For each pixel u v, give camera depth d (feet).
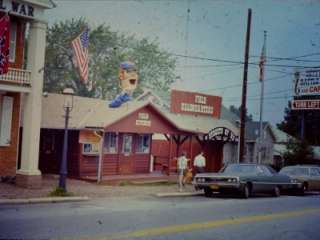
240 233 39.91
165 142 124.98
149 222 42.52
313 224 47.91
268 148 176.86
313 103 159.22
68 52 208.44
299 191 87.61
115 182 86.48
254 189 74.84
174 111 113.19
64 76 205.87
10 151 73.67
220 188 72.69
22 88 68.44
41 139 94.94
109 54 220.64
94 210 49.16
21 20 73.05
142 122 97.45
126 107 95.61
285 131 224.33
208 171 123.65
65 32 214.90
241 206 60.80
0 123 72.08
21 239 31.42
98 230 36.50
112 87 215.31
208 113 120.16
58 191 61.26
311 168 91.81
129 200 62.64
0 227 35.73
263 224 45.80
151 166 109.09
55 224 38.27
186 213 50.85
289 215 53.47
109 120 88.69
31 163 68.80
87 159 93.20
